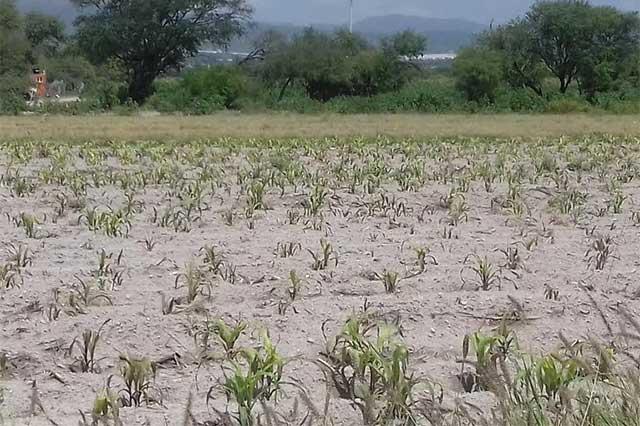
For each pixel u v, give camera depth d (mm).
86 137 31250
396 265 9719
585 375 5738
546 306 7926
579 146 26859
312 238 11336
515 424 4824
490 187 16328
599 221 12883
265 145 26844
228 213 12508
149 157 22688
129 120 47625
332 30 84125
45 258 9961
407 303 7957
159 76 85438
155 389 6020
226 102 69938
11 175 17953
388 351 6672
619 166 20797
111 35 75312
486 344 6105
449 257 10227
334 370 5918
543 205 14578
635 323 6414
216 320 7043
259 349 6828
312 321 7520
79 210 13328
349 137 30969
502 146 26375
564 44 73750
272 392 5715
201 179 16797
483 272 8789
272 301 8195
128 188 15906
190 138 30891
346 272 9344
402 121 47438
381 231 11898
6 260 9797
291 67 77875
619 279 9102
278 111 65062
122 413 5520
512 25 74875
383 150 25172
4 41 81438
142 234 11508
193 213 13211
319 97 80125
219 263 9234
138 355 6762
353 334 5934
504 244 10922
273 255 10203
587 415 4781
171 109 65750
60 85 101375
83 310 7695
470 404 5375
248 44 80875
